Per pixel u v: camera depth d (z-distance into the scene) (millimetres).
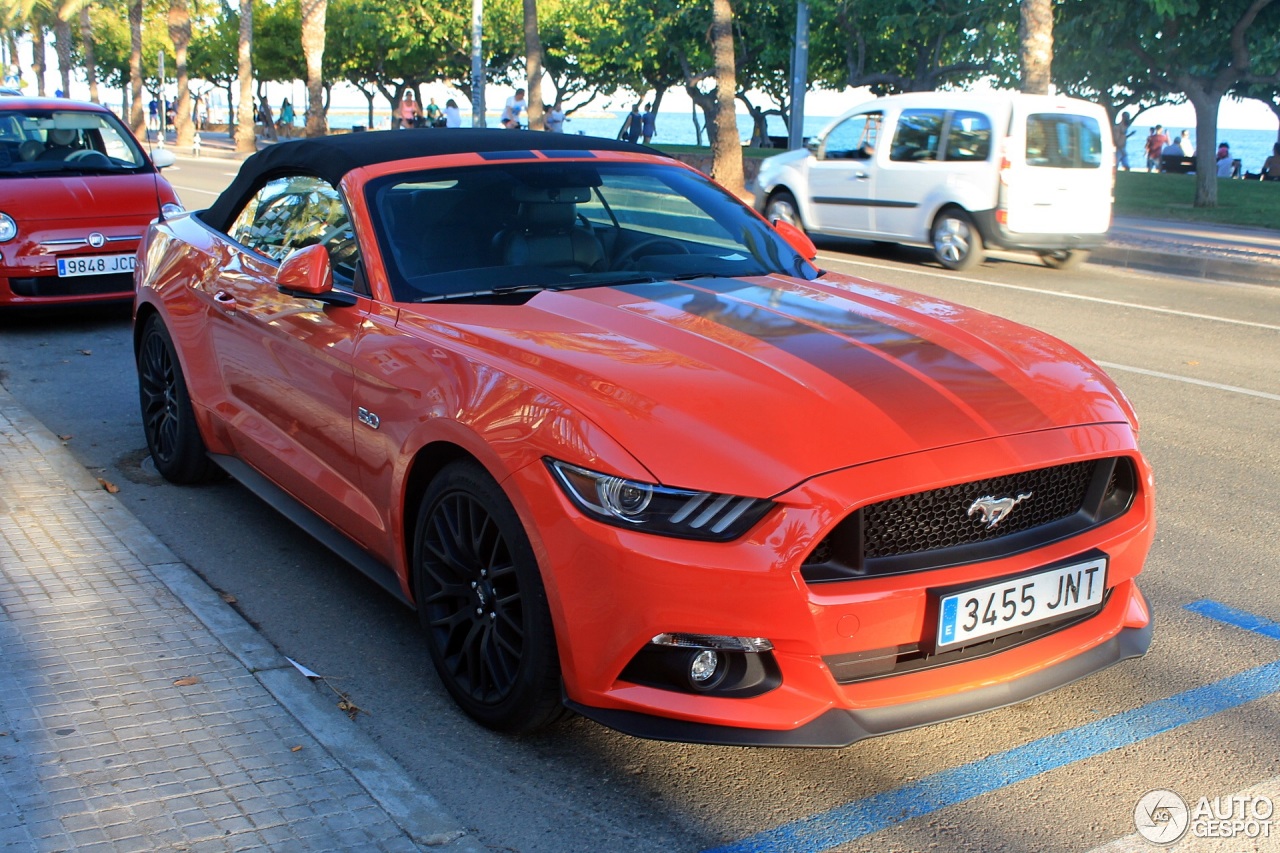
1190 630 3998
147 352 5371
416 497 3473
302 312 4023
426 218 4000
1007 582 2879
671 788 2996
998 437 2936
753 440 2773
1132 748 3219
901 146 13688
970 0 26125
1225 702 3486
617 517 2725
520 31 49219
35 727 3039
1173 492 5500
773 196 15797
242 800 2742
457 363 3277
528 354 3184
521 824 2820
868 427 2865
